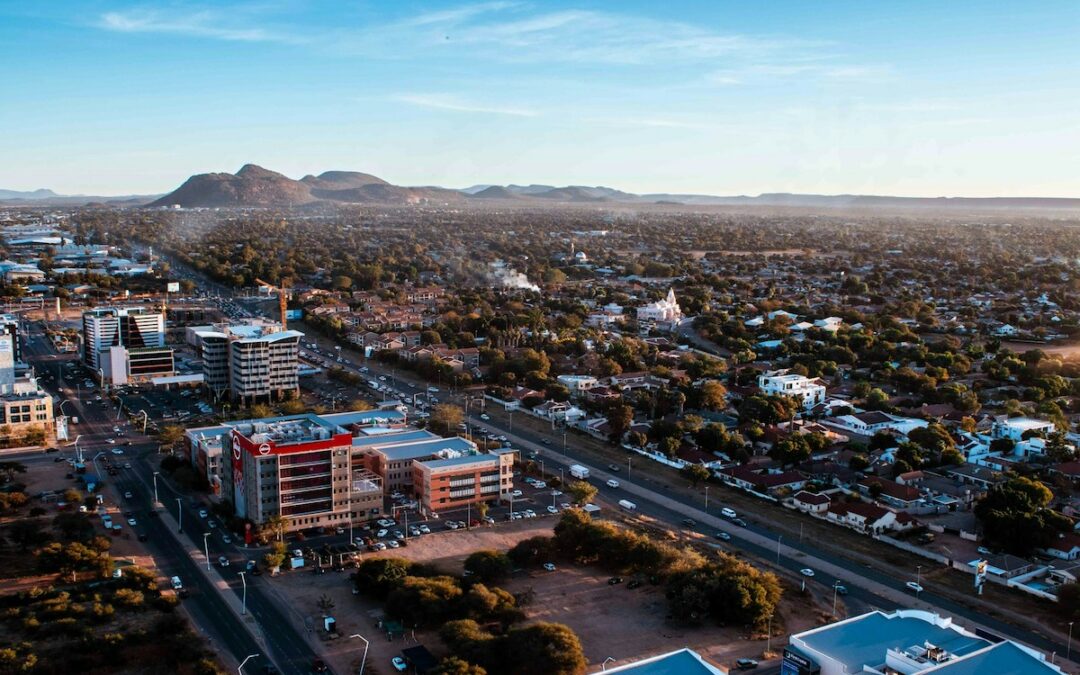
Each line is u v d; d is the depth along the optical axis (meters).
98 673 182.50
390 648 197.62
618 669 167.12
